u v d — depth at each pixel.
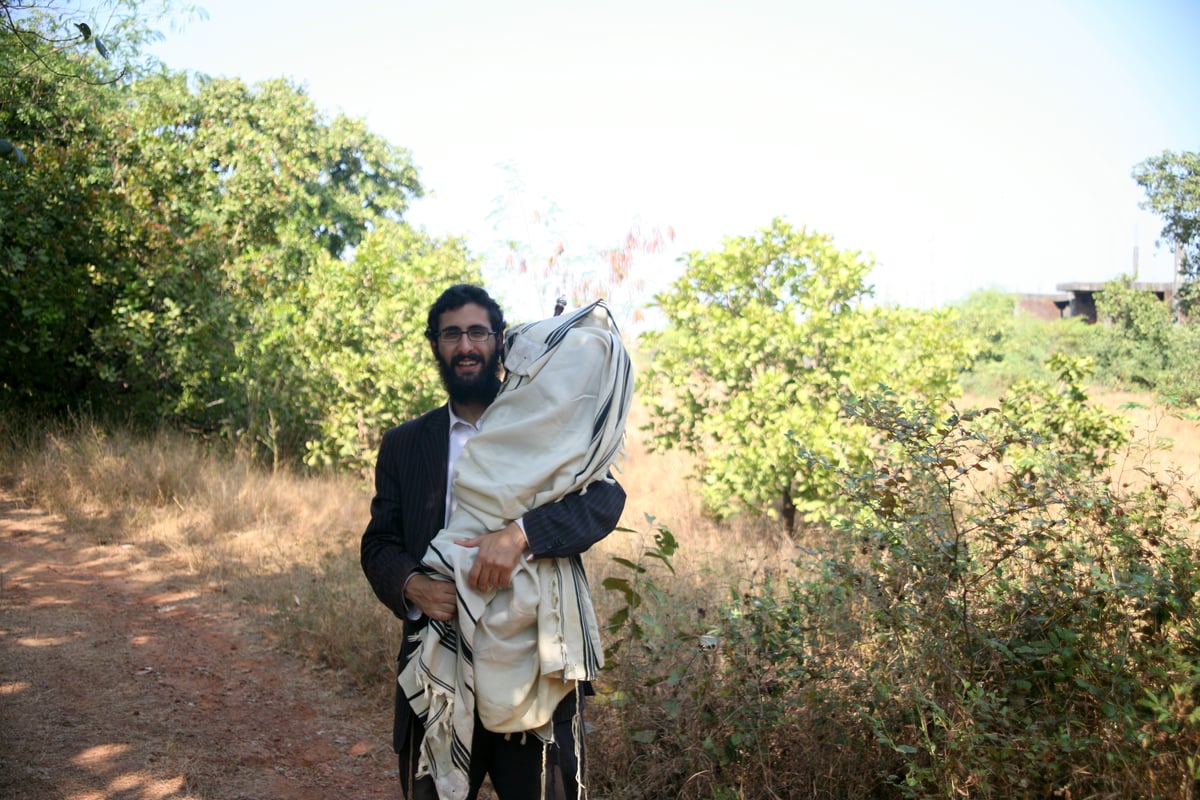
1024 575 3.59
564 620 2.56
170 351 9.69
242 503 8.09
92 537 7.31
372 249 10.01
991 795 3.01
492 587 2.52
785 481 7.22
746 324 7.69
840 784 3.52
